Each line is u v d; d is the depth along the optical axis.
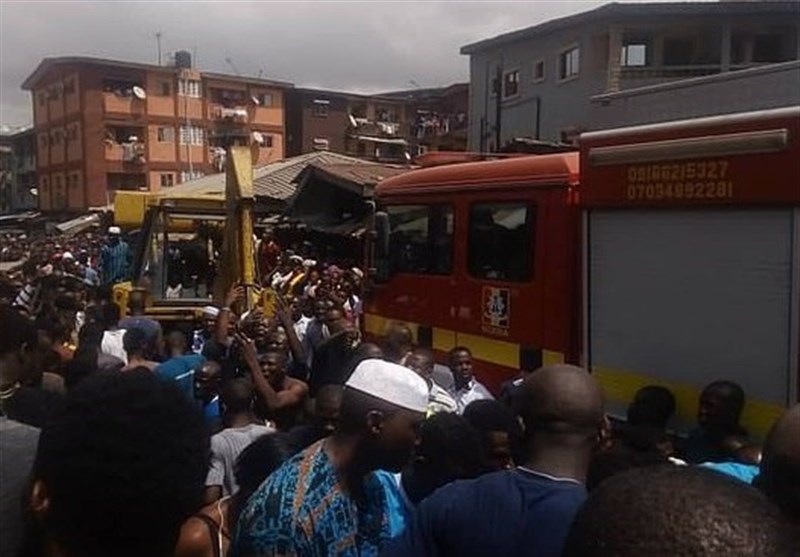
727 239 5.29
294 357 7.98
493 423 4.16
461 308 7.77
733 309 5.26
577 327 6.50
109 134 54.31
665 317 5.70
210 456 1.61
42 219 60.34
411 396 2.85
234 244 11.05
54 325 7.18
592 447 2.65
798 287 4.89
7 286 11.79
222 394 5.07
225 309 7.76
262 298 10.79
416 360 6.57
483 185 7.50
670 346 5.66
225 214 12.18
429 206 8.30
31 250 41.31
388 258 8.97
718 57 32.62
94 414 1.48
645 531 1.10
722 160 5.29
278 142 58.50
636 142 5.86
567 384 2.61
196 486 1.54
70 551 1.48
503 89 38.62
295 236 22.53
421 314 8.37
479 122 40.09
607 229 6.16
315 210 21.39
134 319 8.73
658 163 5.71
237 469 3.81
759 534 1.08
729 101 12.27
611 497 1.18
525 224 7.00
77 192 55.25
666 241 5.70
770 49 32.59
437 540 2.53
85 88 53.69
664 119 13.83
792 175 4.90
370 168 21.48
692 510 1.11
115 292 12.68
